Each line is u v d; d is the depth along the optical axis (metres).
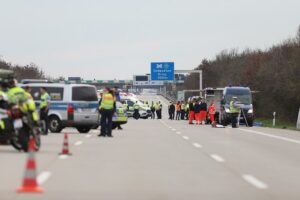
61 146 44.81
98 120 65.25
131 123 104.75
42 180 26.53
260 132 71.81
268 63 184.00
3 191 23.44
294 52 167.00
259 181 26.80
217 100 120.56
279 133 69.44
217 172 29.91
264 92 180.38
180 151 41.81
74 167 31.42
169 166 32.31
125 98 151.38
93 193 23.11
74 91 63.28
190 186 25.11
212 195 22.81
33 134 38.81
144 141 51.75
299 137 60.62
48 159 35.38
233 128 85.75
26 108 38.41
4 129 38.31
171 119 143.50
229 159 36.50
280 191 23.97
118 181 26.44
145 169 30.89
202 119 105.25
